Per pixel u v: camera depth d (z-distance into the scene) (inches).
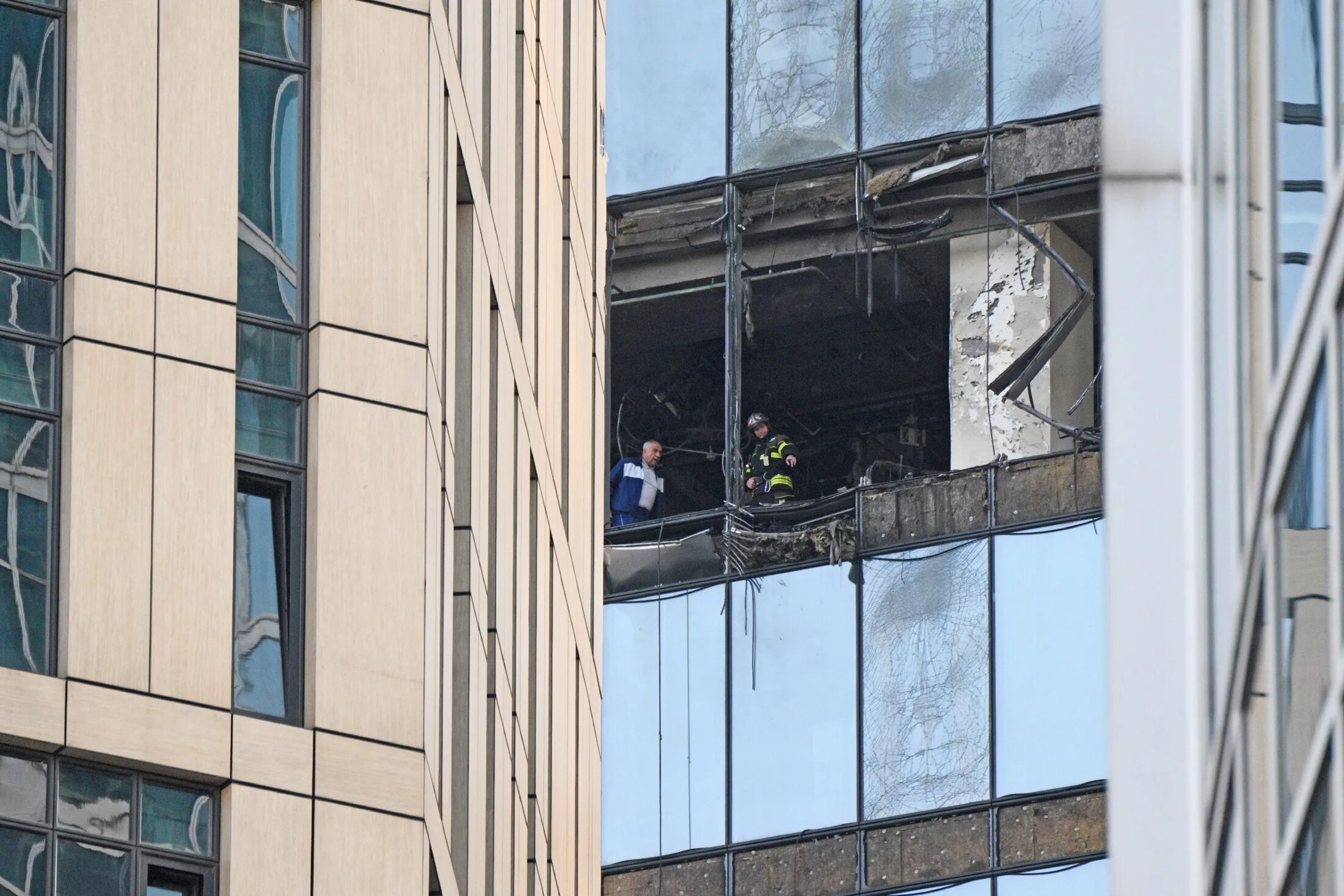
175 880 3440.0
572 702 5541.3
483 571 4345.5
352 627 3651.6
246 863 3469.5
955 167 7637.8
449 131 4160.9
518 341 4891.7
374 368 3762.3
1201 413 2028.8
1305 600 1622.8
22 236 3526.1
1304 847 1593.3
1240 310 1861.5
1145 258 2123.5
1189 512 2055.9
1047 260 7632.9
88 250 3533.5
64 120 3592.5
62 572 3435.0
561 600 5418.3
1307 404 1628.9
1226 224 1931.6
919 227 7628.0
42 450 3469.5
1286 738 1654.8
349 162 3823.8
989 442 7667.3
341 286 3767.2
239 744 3503.9
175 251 3607.3
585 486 5905.5
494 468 4564.5
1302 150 1674.5
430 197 3902.6
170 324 3575.3
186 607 3499.0
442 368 3991.1
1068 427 7475.4
